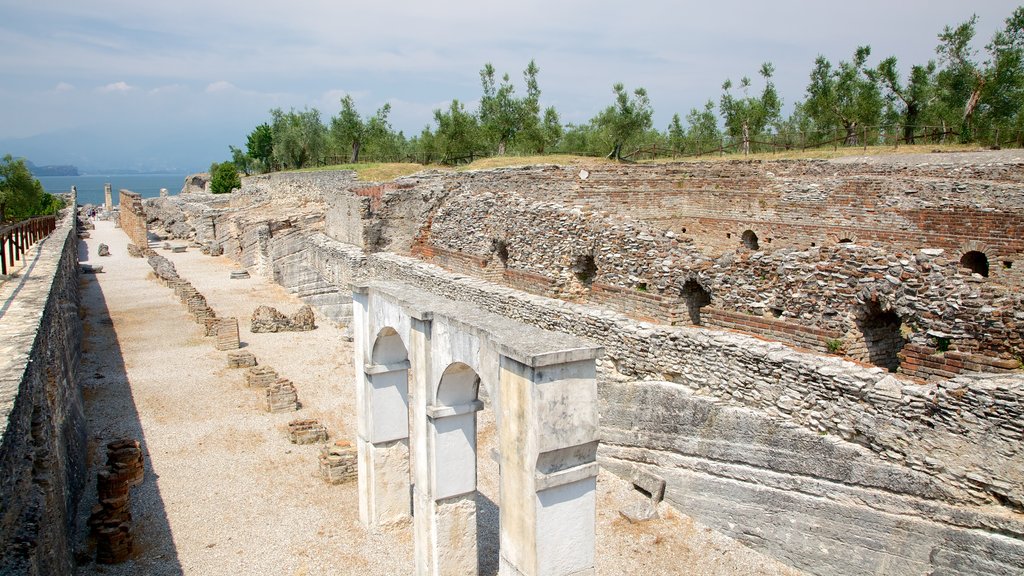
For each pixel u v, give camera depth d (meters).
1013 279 20.06
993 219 20.45
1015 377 10.34
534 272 21.88
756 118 56.12
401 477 13.89
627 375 15.55
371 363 13.37
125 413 19.84
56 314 16.78
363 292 13.40
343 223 34.00
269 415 19.81
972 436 10.32
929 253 12.72
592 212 20.47
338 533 13.70
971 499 10.41
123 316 31.89
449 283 21.89
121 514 13.27
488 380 9.88
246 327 30.34
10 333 12.05
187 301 33.34
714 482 13.70
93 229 71.31
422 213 29.67
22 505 8.94
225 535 13.56
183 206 64.31
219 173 86.19
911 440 10.97
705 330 14.34
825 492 12.04
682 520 14.12
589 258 20.45
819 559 12.14
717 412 13.59
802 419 12.38
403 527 13.94
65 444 14.06
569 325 16.89
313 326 30.39
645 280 17.86
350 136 75.38
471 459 11.71
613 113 50.16
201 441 17.95
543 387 8.85
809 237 26.45
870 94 51.00
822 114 54.34
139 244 54.72
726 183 29.73
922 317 12.36
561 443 9.09
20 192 60.69
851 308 13.50
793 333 14.41
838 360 12.27
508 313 19.00
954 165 25.25
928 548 10.79
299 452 17.36
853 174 28.53
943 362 12.05
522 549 9.52
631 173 34.19
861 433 11.56
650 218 32.56
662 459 14.76
